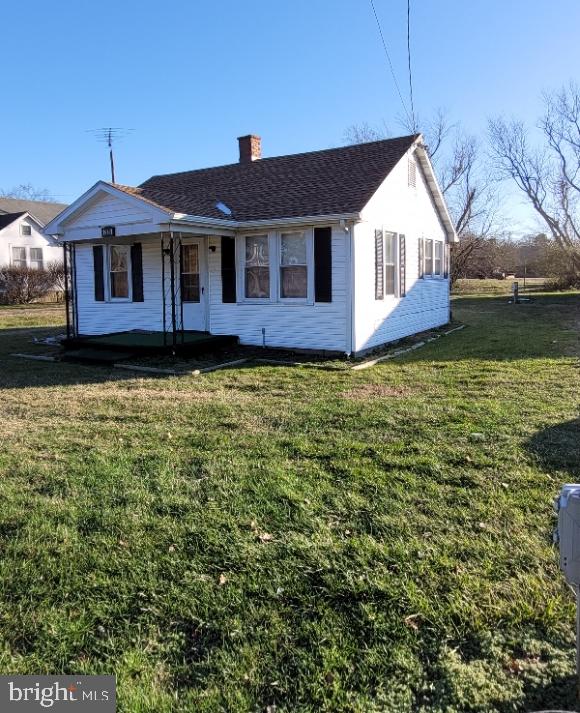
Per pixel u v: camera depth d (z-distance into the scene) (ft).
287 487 13.46
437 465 14.70
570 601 8.92
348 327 35.04
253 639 8.30
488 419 18.88
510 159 118.21
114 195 35.24
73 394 24.99
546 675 7.46
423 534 11.17
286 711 7.04
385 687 7.36
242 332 39.19
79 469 14.94
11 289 96.12
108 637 8.42
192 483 13.89
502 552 10.41
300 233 36.32
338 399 22.98
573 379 25.52
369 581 9.58
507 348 36.58
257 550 10.64
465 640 8.19
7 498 13.17
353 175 39.99
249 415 20.54
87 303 46.78
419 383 26.22
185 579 9.78
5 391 25.80
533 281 129.90
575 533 6.49
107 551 10.73
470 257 128.98
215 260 39.81
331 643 8.16
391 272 41.57
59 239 39.88
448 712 6.94
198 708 7.09
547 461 14.75
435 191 49.16
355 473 14.30
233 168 50.34
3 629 8.64
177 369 31.30
